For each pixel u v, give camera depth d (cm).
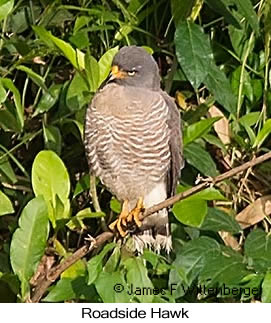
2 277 795
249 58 962
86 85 884
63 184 829
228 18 893
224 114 956
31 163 955
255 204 957
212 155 966
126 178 888
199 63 877
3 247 940
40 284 827
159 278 888
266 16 929
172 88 965
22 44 912
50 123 928
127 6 937
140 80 870
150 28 947
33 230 784
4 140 943
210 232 930
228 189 954
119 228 839
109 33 943
